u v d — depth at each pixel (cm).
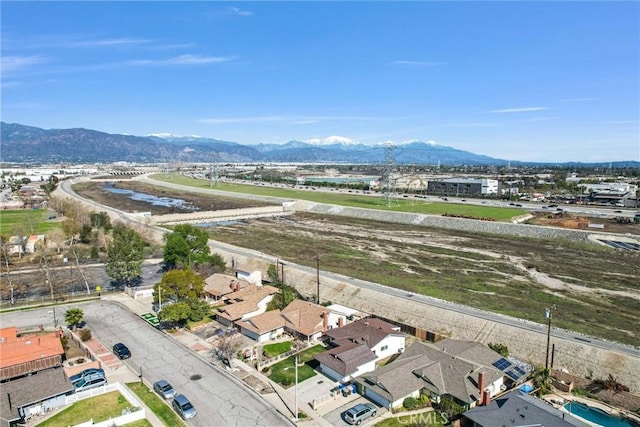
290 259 9819
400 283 7969
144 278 8356
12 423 3722
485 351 4938
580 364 4991
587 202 17825
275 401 4228
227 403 4162
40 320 6288
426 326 6231
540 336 5491
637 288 7838
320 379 4678
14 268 9112
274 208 18138
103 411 3984
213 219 16162
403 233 13288
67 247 10706
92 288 7819
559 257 10156
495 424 3591
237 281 7338
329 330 5662
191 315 6028
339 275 8381
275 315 6022
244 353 5231
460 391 4156
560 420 3572
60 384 4197
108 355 5138
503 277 8519
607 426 4000
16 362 4575
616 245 11025
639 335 5688
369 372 4506
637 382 4562
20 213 15825
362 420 3906
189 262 8362
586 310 6706
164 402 4162
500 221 13825
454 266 9344
